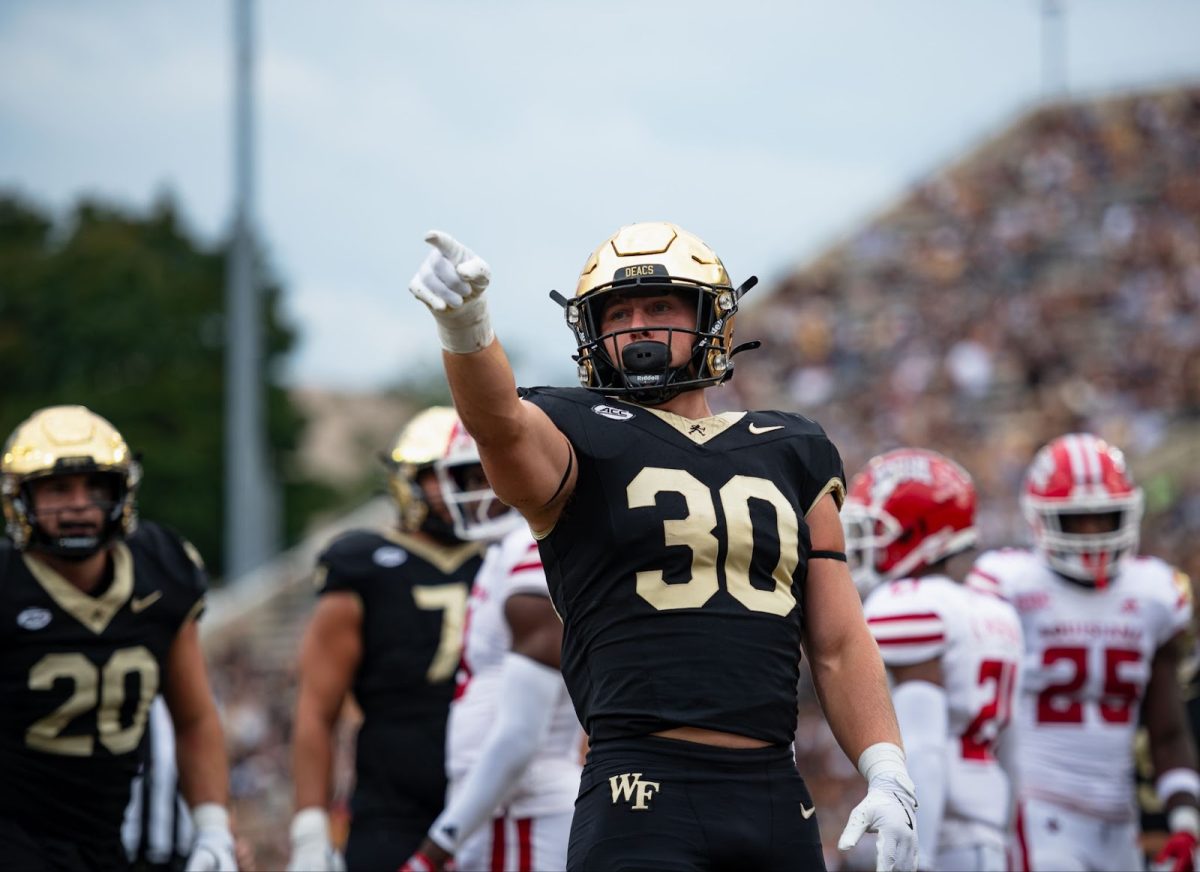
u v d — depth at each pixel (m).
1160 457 75.12
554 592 13.20
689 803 12.25
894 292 96.88
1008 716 20.83
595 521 12.79
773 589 12.90
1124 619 23.92
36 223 170.62
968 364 85.94
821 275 100.50
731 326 13.63
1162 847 25.95
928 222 102.25
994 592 24.28
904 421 84.62
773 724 12.62
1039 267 94.81
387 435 194.12
